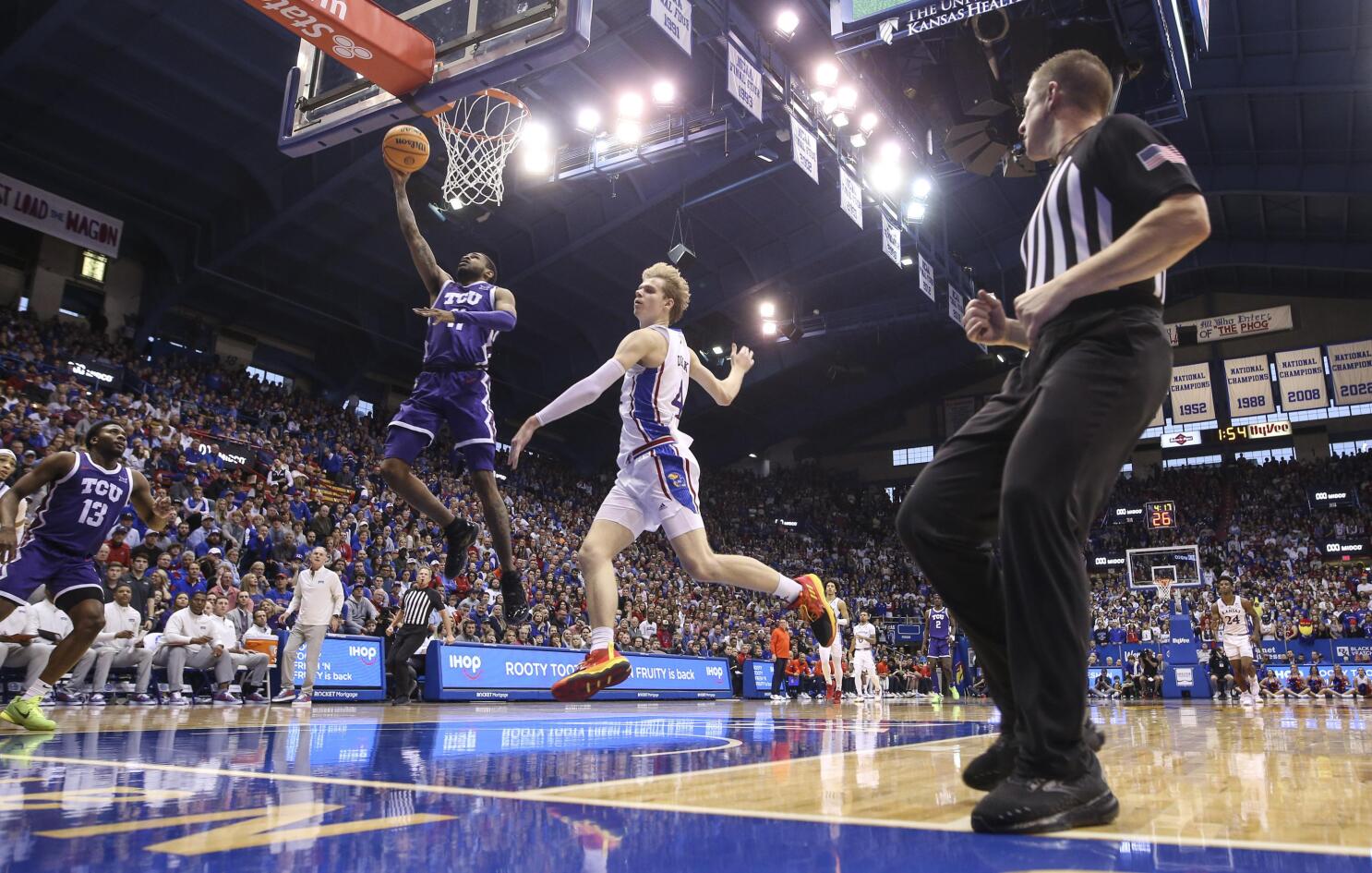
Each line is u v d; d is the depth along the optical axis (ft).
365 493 51.75
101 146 54.39
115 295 63.72
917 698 54.70
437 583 43.27
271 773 7.57
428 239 64.80
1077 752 4.91
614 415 92.27
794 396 103.19
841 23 35.35
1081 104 6.44
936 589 6.36
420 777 7.34
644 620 55.01
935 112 50.29
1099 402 5.23
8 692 26.37
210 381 63.16
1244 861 3.86
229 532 39.22
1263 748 11.22
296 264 65.72
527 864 3.89
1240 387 104.22
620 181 62.28
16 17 43.65
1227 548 97.04
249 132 53.47
